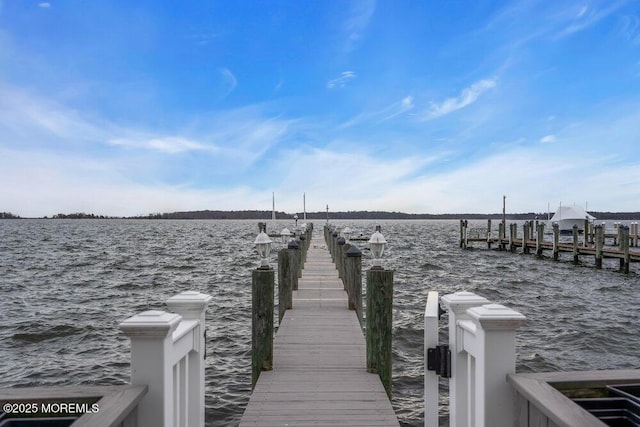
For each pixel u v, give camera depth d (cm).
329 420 408
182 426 303
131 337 249
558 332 1102
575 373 243
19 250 3891
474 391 289
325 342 651
